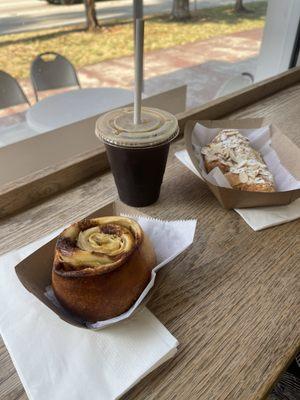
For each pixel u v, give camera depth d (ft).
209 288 1.60
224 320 1.45
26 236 1.88
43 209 2.10
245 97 3.51
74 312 1.37
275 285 1.62
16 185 2.07
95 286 1.27
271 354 1.32
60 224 1.97
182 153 2.60
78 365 1.26
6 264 1.65
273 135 2.46
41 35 10.51
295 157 2.24
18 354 1.29
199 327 1.42
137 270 1.35
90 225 1.48
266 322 1.44
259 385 1.21
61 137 4.33
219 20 12.97
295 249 1.84
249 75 6.15
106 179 2.39
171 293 1.57
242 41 12.07
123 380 1.21
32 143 4.06
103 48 10.90
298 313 1.49
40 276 1.51
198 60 10.96
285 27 5.45
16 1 11.19
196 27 13.05
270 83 3.78
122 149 1.82
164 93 5.46
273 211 2.09
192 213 2.09
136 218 1.73
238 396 1.18
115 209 1.78
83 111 5.40
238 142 2.36
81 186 2.31
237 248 1.84
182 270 1.69
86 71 10.12
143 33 1.59
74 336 1.36
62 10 10.77
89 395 1.16
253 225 1.98
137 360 1.27
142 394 1.19
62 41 10.52
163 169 2.04
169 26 12.37
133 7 7.42
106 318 1.37
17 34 10.19
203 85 9.36
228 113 3.38
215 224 2.00
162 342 1.33
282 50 5.68
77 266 1.31
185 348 1.34
